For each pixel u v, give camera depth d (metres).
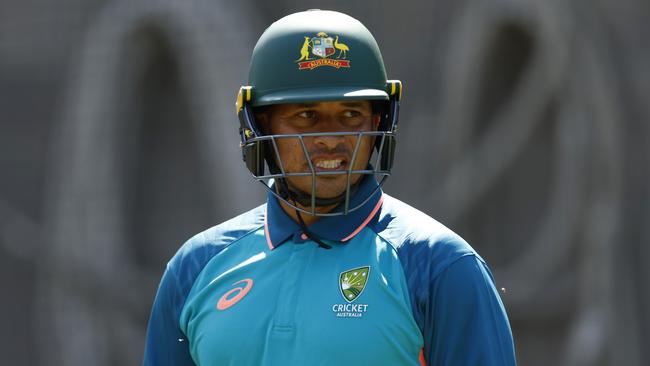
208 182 37.59
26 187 39.00
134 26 37.50
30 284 38.72
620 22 33.72
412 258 7.61
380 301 7.53
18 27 39.22
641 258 33.56
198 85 36.84
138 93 38.50
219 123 36.50
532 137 35.66
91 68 38.28
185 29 36.69
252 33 36.94
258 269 7.96
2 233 38.75
